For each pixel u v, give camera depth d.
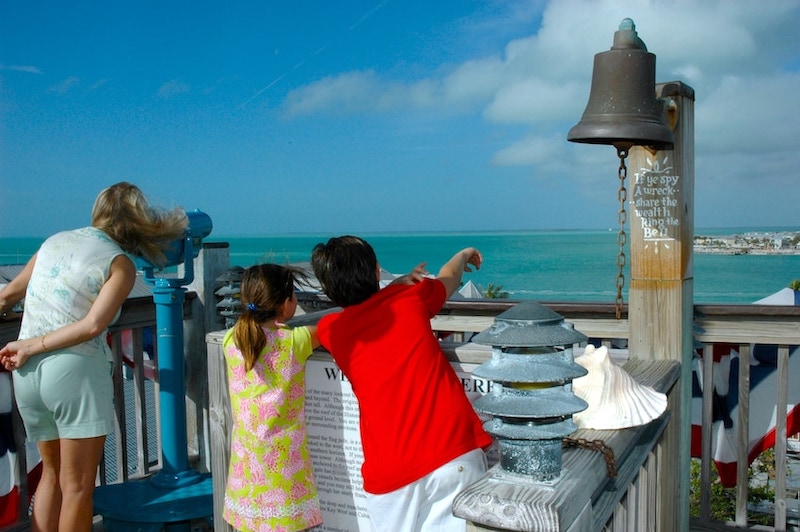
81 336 2.94
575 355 2.54
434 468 2.21
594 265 160.25
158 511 3.55
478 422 2.32
